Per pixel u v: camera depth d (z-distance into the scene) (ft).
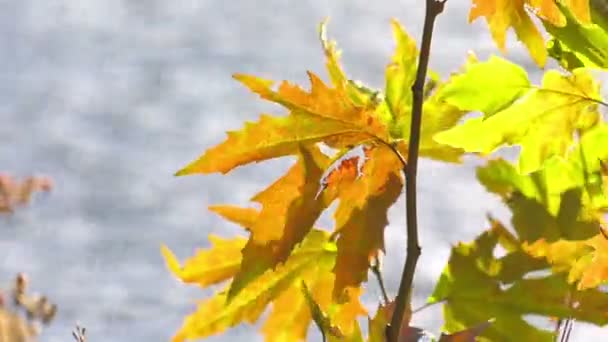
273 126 7.89
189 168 7.85
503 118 8.04
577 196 8.11
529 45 7.97
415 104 7.81
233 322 8.11
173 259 8.14
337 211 7.97
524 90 8.04
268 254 7.88
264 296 8.11
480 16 7.95
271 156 7.91
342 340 8.00
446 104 8.14
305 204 7.93
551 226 8.11
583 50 8.25
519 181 8.16
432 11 7.79
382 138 7.95
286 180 7.93
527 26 7.96
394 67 8.21
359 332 8.00
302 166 7.92
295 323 8.13
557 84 8.05
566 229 8.10
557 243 8.10
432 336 7.93
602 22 8.20
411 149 7.82
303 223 7.92
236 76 7.88
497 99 8.03
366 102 8.18
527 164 8.08
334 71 8.13
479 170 8.18
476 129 8.06
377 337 7.97
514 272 8.08
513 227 8.11
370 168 7.97
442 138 8.05
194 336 8.11
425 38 7.80
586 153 8.13
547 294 8.07
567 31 8.24
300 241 7.89
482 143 8.07
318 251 8.10
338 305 8.02
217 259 8.16
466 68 8.21
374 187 7.96
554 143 8.08
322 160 7.93
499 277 8.08
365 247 7.95
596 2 8.18
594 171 8.12
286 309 8.12
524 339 8.06
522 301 8.07
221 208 8.13
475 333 7.89
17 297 12.00
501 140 8.06
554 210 8.13
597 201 8.11
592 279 8.05
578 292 8.06
